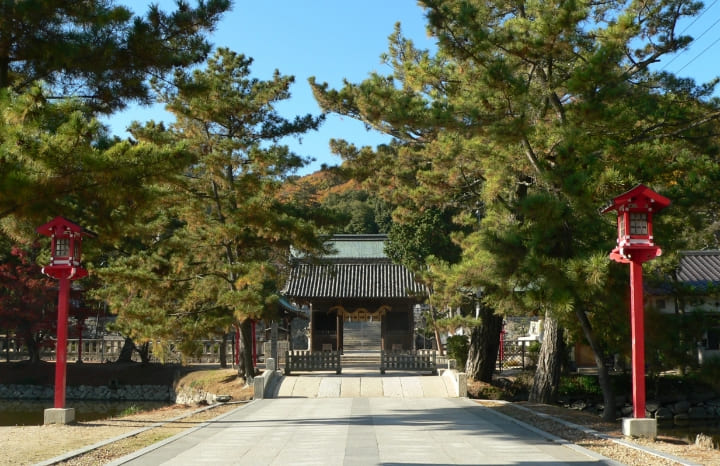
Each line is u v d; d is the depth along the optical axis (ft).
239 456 37.55
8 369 132.36
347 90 80.38
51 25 42.04
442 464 34.35
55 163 36.55
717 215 74.13
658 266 60.18
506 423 52.26
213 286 84.99
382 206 227.61
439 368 102.94
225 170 85.35
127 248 106.01
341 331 136.26
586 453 37.55
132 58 44.09
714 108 61.87
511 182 65.87
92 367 131.85
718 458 36.52
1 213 38.78
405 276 133.59
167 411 67.31
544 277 50.80
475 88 56.80
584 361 109.09
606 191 51.57
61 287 57.62
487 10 63.31
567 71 62.44
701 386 90.68
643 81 65.41
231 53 84.74
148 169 39.78
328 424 52.95
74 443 43.39
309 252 90.84
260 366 117.70
